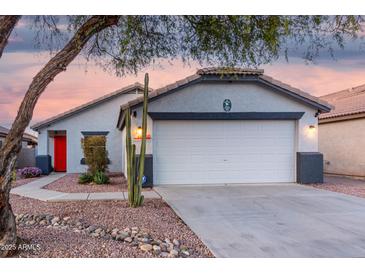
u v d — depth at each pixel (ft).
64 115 71.10
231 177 46.91
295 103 47.26
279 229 23.77
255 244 20.48
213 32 26.48
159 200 34.55
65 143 76.33
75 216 26.48
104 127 72.95
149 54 30.07
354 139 57.77
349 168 58.75
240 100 46.39
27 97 17.25
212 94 45.88
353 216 27.58
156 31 29.12
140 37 29.35
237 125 47.14
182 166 46.11
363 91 71.05
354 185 45.98
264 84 46.11
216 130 46.78
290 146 48.03
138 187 30.71
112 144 72.95
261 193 38.83
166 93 44.57
